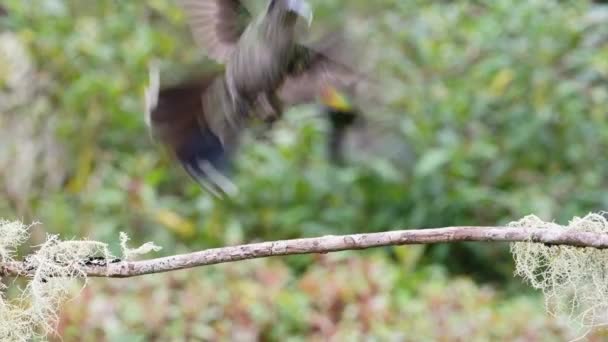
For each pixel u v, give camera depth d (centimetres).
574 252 464
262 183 1061
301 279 954
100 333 823
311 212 1059
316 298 905
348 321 873
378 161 1054
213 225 1026
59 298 469
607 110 1078
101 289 889
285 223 1039
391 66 1092
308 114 1077
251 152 1070
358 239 445
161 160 1123
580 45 1098
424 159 1020
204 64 447
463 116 1095
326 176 1076
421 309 892
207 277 935
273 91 396
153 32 1155
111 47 1142
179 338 841
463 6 1175
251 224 1049
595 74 1071
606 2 1281
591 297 471
